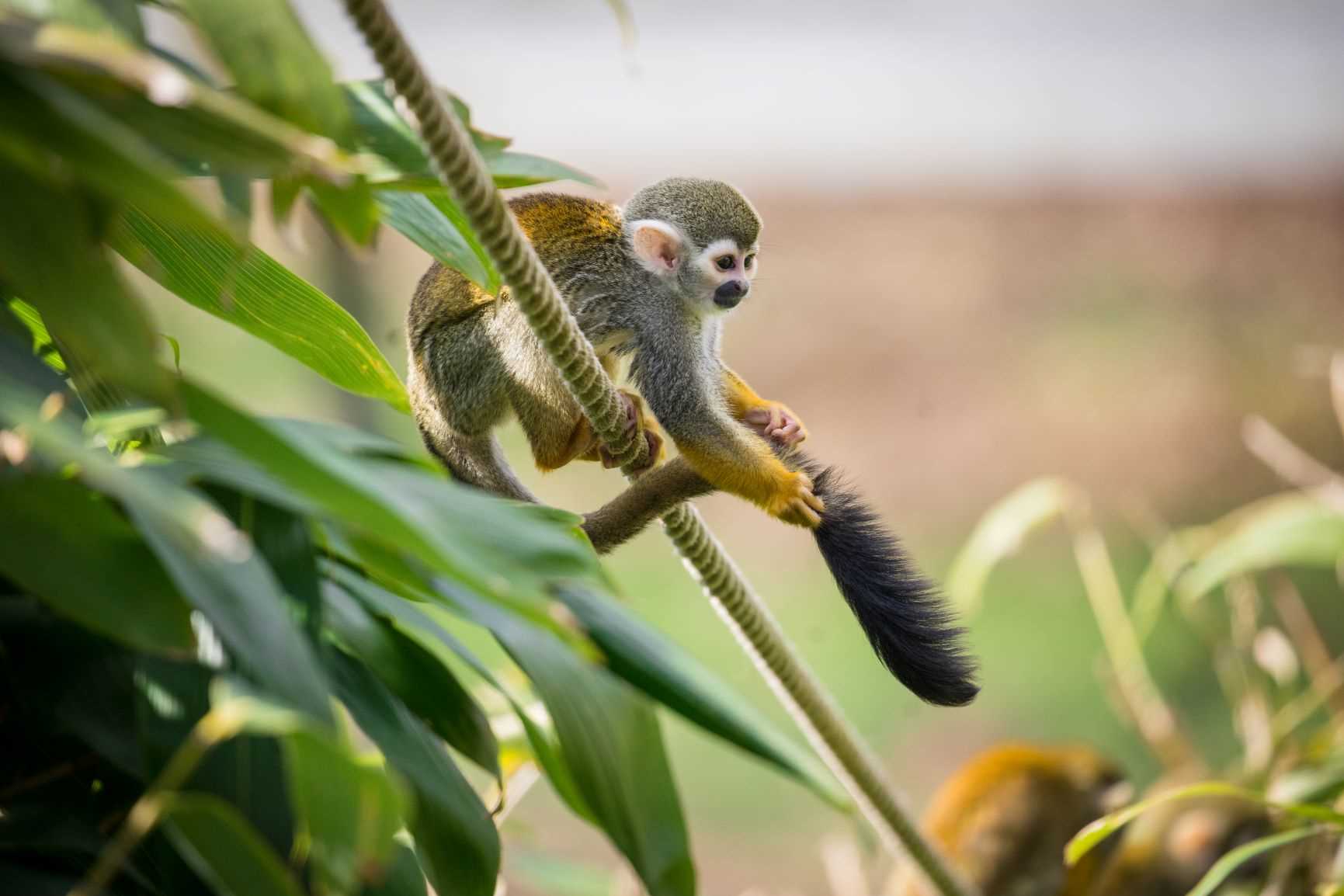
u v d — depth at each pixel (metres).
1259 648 9.35
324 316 4.60
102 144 2.54
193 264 4.40
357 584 4.24
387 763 3.71
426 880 4.42
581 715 4.08
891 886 10.16
